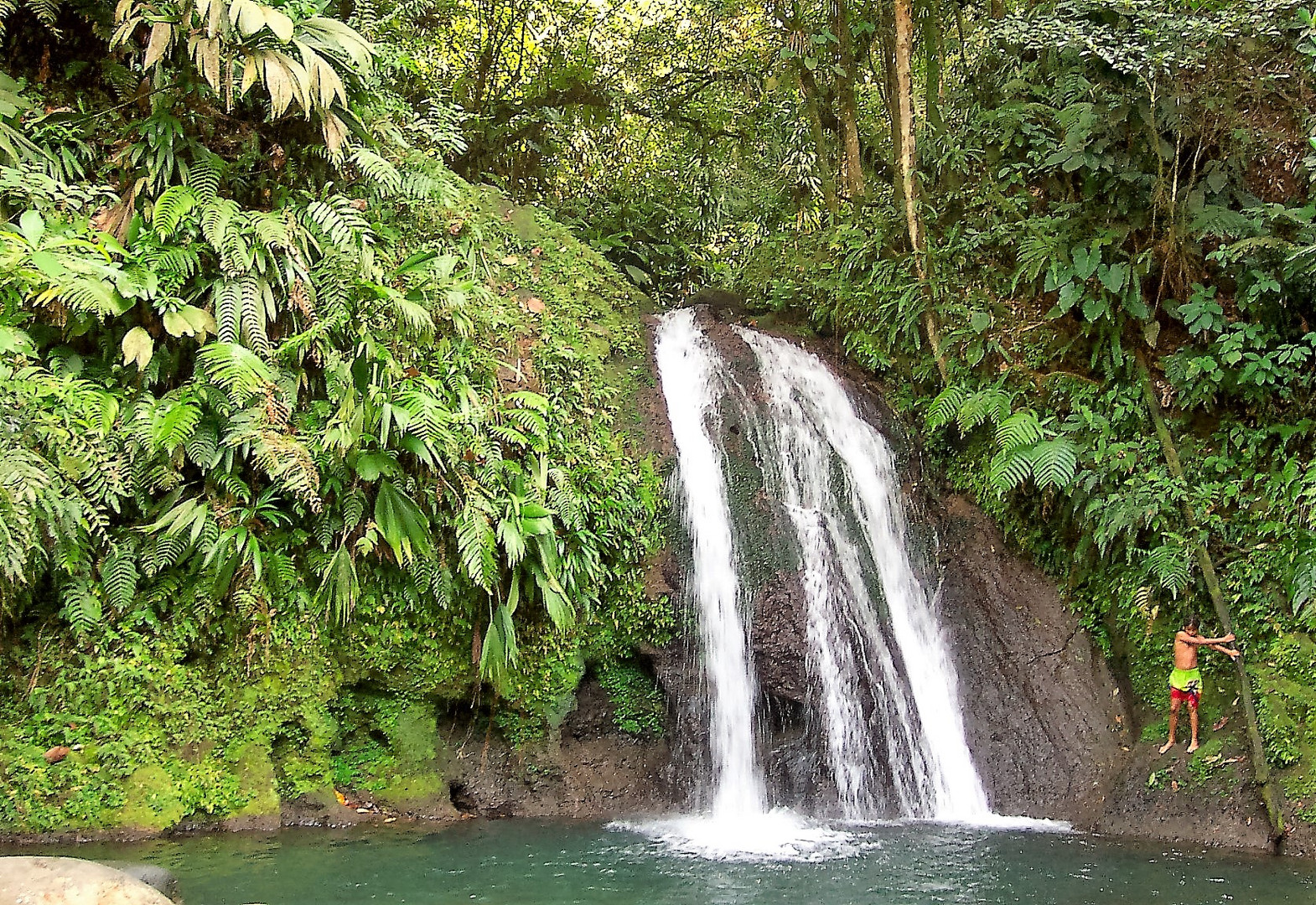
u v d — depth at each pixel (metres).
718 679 7.12
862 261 9.58
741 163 13.34
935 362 8.84
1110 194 7.55
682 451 7.91
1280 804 5.89
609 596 7.09
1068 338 7.90
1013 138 8.58
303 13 6.29
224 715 5.90
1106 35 7.06
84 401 5.14
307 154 6.60
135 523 5.52
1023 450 7.30
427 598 6.38
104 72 6.16
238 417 5.38
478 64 13.12
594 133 13.64
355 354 5.95
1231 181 7.30
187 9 5.52
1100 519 7.07
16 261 4.85
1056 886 4.93
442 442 5.91
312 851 5.40
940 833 6.28
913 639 7.73
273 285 5.96
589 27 13.23
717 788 6.99
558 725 7.06
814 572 7.40
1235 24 6.63
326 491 5.93
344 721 6.48
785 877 5.06
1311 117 6.93
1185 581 6.55
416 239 7.65
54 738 5.39
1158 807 6.32
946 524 8.39
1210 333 7.22
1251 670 6.37
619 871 5.15
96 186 5.72
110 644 5.51
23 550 4.67
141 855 5.14
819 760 6.96
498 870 5.13
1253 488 6.74
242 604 5.64
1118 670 7.25
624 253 12.88
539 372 7.57
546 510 6.41
